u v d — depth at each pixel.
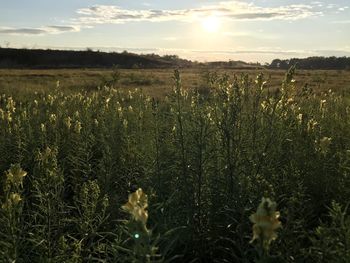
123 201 5.91
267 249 2.82
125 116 8.98
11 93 16.41
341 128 7.39
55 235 4.59
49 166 4.74
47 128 8.77
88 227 4.76
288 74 5.40
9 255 3.84
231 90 5.38
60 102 10.95
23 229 4.26
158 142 6.21
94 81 33.00
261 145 5.44
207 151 5.30
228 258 4.79
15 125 7.63
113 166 6.61
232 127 5.24
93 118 9.92
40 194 4.66
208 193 5.24
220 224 4.98
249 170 5.16
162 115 6.68
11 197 3.93
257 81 5.42
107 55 108.31
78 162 6.87
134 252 2.94
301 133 6.02
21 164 6.85
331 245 3.85
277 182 5.36
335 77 26.86
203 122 5.28
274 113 5.32
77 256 4.09
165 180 5.70
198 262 4.86
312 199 5.44
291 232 4.11
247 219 4.77
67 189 6.63
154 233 4.52
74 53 106.19
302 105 7.67
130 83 33.38
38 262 3.98
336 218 3.81
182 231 4.80
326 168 5.69
